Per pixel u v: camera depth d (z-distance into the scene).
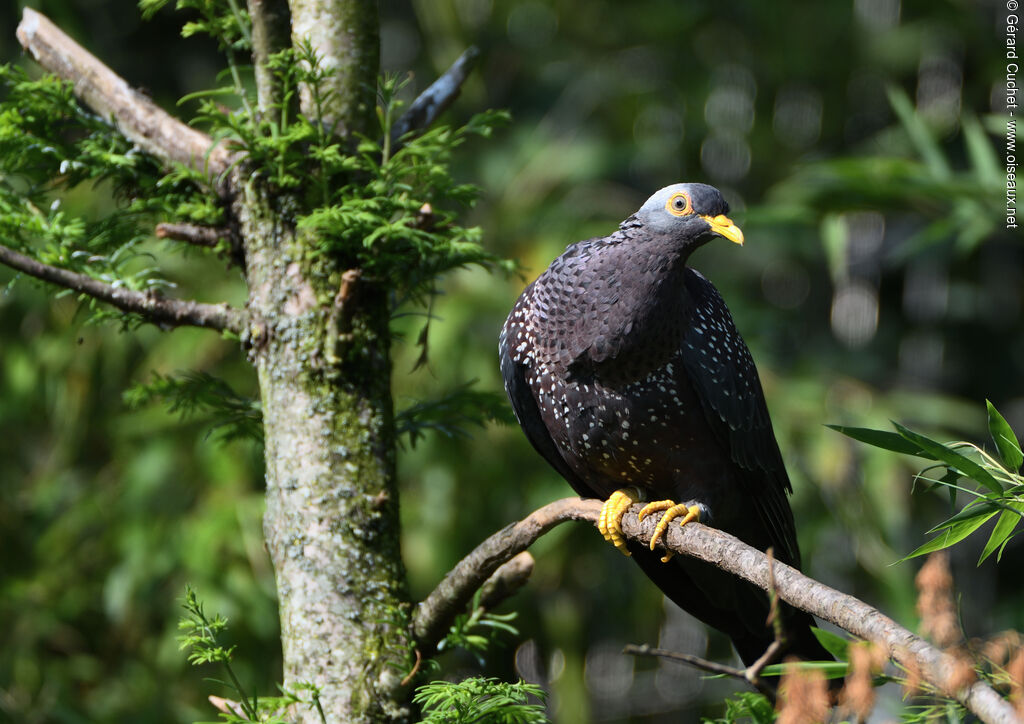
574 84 15.00
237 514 10.95
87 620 11.67
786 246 14.45
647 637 13.23
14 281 5.14
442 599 4.55
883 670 3.33
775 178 14.97
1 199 5.18
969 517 3.77
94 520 11.52
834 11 14.88
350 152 4.98
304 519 4.72
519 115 14.85
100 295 4.83
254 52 5.01
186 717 10.70
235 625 10.62
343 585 4.67
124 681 11.16
